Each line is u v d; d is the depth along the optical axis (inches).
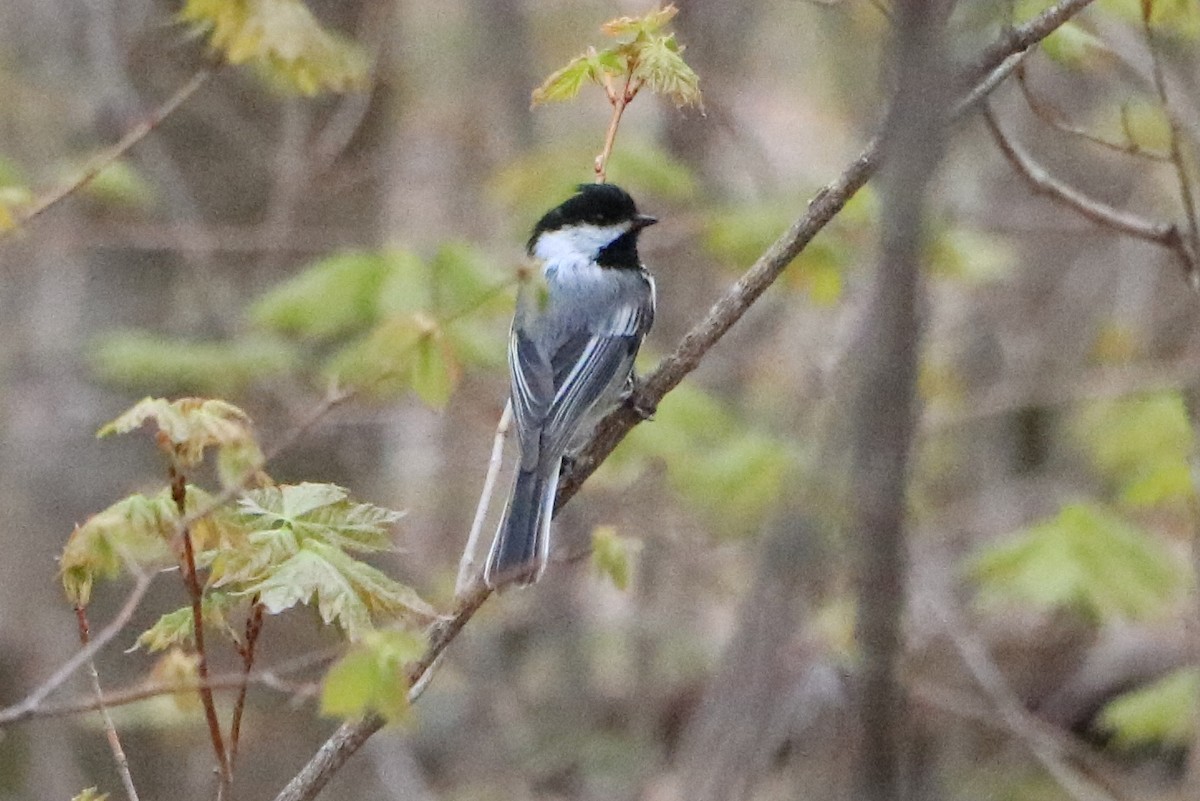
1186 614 441.1
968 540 603.2
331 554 211.5
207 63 394.6
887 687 118.8
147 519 205.2
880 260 118.7
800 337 586.2
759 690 473.7
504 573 253.8
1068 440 627.2
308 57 291.1
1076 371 618.2
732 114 556.7
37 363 469.7
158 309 465.1
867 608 118.6
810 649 466.9
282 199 462.0
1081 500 516.1
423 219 592.7
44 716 197.8
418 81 599.8
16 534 467.2
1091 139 291.6
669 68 263.1
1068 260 645.3
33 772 453.4
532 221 459.2
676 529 525.0
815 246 410.9
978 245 450.9
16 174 394.3
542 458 300.5
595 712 616.1
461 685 602.5
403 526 522.9
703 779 477.7
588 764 596.4
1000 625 586.9
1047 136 594.2
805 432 505.0
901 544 117.4
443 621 232.7
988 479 637.3
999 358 634.2
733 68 628.7
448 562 578.6
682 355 287.0
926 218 118.6
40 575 466.0
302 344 463.2
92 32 467.5
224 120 465.4
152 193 448.1
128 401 472.1
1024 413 648.4
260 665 410.0
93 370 448.1
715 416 477.7
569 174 459.2
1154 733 409.4
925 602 518.9
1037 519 579.5
